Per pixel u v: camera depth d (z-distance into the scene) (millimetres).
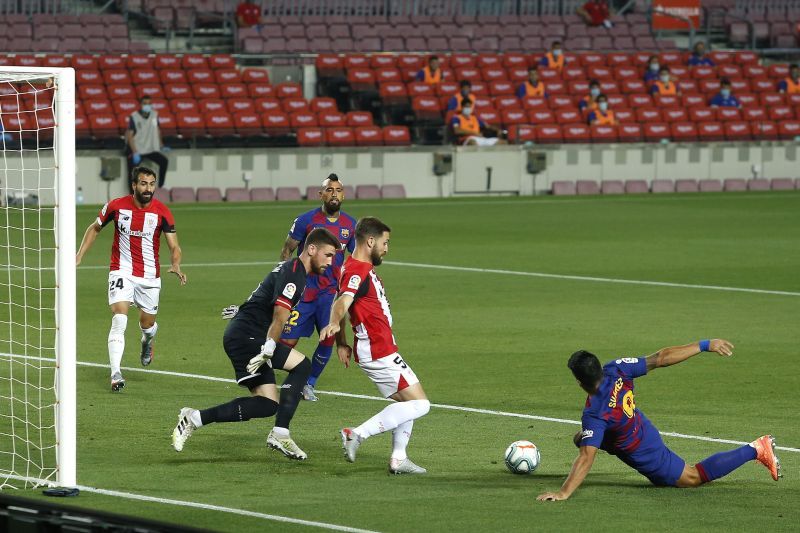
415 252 69312
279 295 27953
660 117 113375
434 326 47219
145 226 37031
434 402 34906
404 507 24453
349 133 101938
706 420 32844
